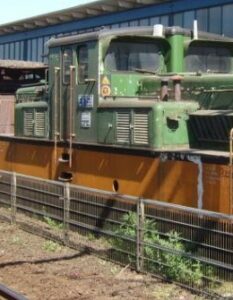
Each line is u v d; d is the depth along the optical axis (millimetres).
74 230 8633
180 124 8461
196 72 9602
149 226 7227
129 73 9586
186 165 7762
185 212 6812
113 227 7953
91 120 9469
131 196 7891
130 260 7371
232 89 8148
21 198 10094
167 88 8898
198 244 6695
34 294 6426
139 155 8500
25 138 11062
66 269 7344
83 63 9664
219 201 7312
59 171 10141
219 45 10141
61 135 10125
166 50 9805
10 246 8555
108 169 9078
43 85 11133
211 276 6465
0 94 13836
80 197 8523
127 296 6297
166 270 6855
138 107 8578
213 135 8195
